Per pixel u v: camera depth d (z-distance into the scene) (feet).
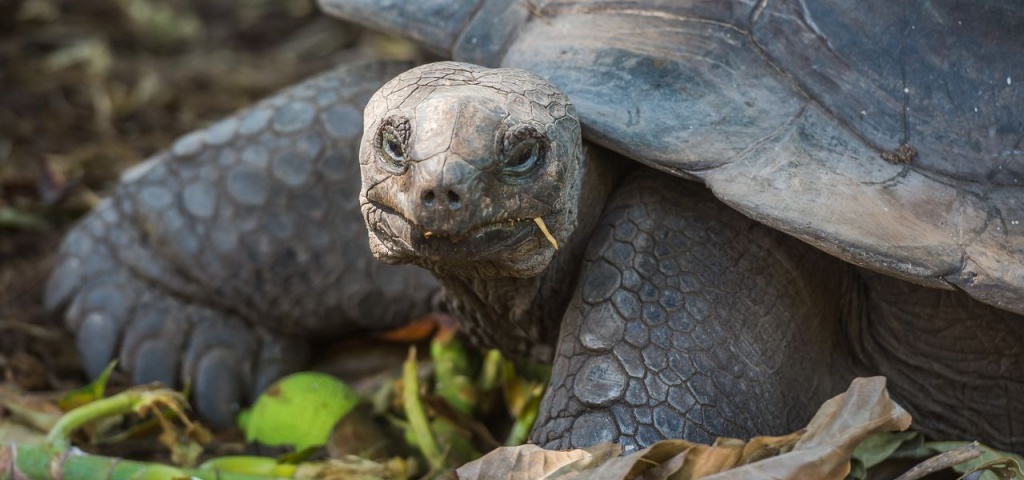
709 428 13.89
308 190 19.10
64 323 21.18
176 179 19.80
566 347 14.51
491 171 12.20
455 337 19.01
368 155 12.96
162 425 17.70
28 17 33.83
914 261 13.56
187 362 19.58
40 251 24.13
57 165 26.81
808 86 14.20
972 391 16.21
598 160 15.06
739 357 14.32
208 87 31.73
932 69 14.35
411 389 17.30
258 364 19.92
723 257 14.61
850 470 14.17
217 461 16.70
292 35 35.40
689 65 14.33
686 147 13.84
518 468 13.29
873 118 14.08
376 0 16.56
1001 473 13.97
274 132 19.24
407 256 13.51
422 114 12.23
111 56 32.91
